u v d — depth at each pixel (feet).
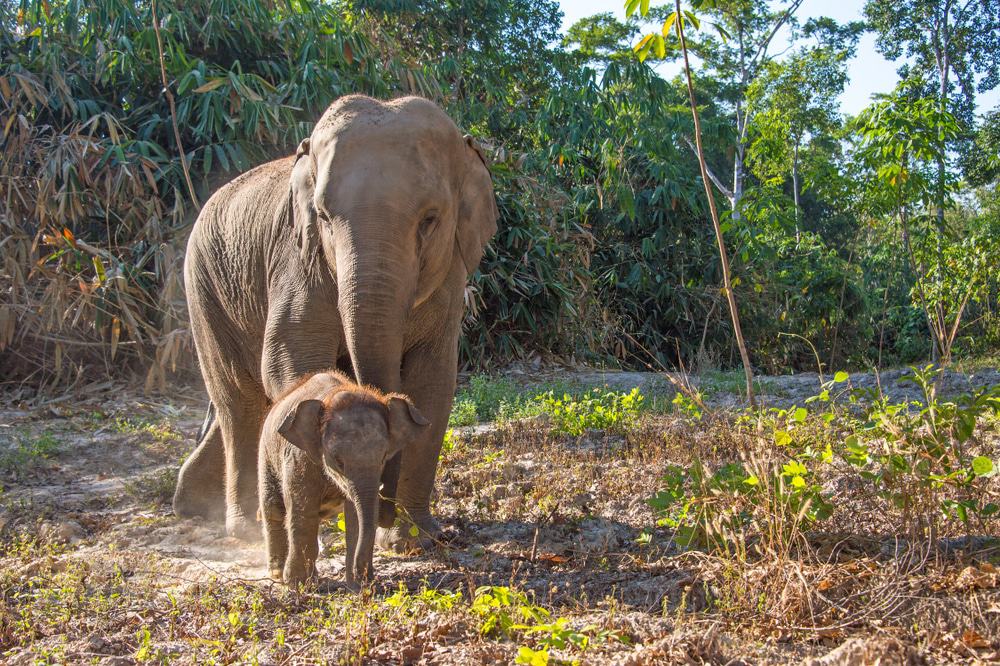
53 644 11.78
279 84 42.86
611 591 13.01
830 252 69.92
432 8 72.28
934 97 33.22
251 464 18.29
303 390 13.17
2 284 36.47
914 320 68.90
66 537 17.87
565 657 10.34
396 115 14.62
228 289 18.08
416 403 16.38
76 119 38.60
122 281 34.27
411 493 16.37
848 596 11.86
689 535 13.70
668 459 21.27
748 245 60.49
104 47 39.68
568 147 57.36
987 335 50.16
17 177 36.35
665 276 60.75
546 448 23.91
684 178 60.13
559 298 49.32
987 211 69.82
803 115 70.64
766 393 35.24
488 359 47.09
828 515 13.58
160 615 12.69
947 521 13.99
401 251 13.69
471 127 62.49
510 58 82.33
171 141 40.60
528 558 14.74
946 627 10.95
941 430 13.80
